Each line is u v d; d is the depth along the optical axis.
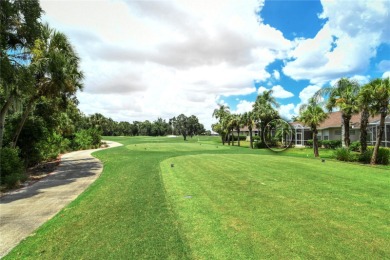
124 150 29.36
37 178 12.17
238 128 42.44
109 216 6.02
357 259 4.04
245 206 6.78
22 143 16.02
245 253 4.21
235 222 5.60
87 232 5.10
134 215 6.05
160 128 121.31
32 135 16.38
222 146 39.50
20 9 13.09
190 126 109.31
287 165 14.99
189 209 6.51
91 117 63.12
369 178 10.80
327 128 35.78
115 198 7.61
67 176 12.50
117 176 11.49
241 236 4.87
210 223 5.53
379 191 8.45
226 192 8.31
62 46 15.66
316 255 4.16
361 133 19.02
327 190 8.59
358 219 5.81
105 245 4.50
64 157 22.16
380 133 16.30
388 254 4.20
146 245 4.48
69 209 6.80
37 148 17.16
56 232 5.15
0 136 13.23
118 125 113.31
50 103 18.88
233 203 7.05
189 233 5.00
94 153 25.47
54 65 14.06
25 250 4.45
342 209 6.52
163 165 15.05
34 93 13.81
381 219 5.81
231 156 20.95
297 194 8.05
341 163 16.36
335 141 31.95
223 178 10.80
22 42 14.17
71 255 4.19
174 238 4.76
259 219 5.79
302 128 39.09
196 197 7.68
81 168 15.18
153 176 11.25
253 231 5.11
